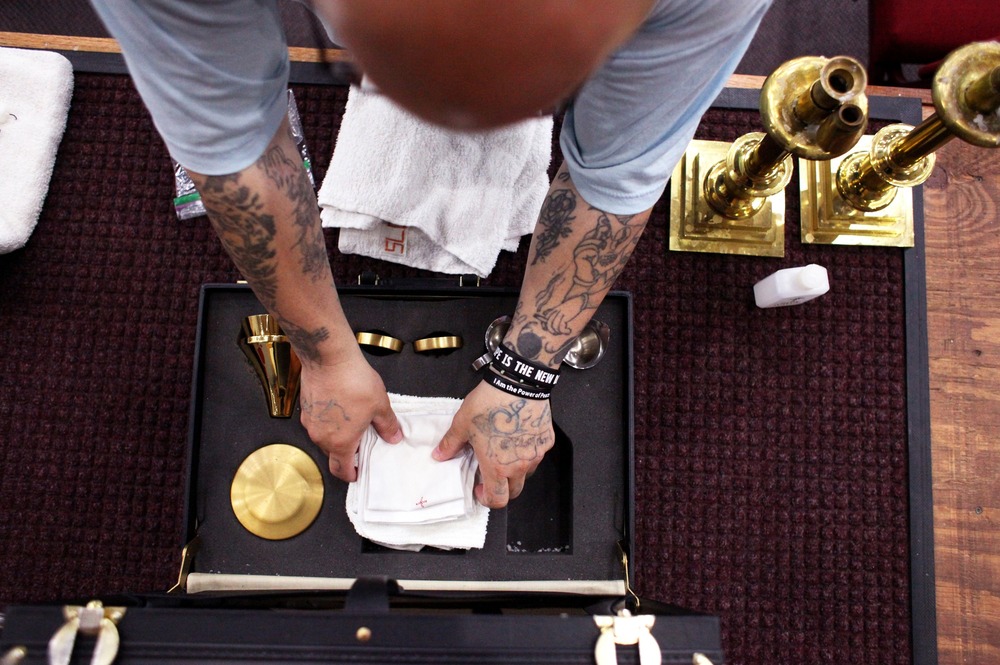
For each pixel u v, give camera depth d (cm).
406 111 40
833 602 101
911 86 117
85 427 103
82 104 109
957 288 106
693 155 108
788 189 108
